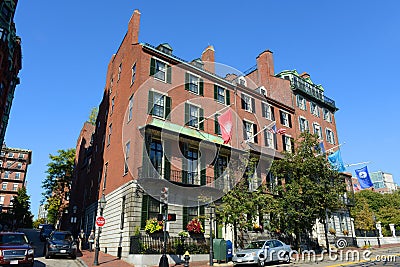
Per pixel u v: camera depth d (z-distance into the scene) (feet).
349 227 96.84
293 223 63.16
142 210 54.60
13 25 89.81
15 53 94.99
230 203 55.36
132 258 49.34
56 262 50.67
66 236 59.11
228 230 64.34
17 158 241.35
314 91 108.37
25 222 187.11
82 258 54.54
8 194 228.43
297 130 95.25
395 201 163.43
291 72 105.50
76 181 120.67
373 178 376.27
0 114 85.66
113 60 90.84
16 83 102.99
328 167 70.49
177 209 58.08
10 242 44.70
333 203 67.82
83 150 122.01
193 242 56.44
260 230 70.18
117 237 57.72
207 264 50.72
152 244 51.52
